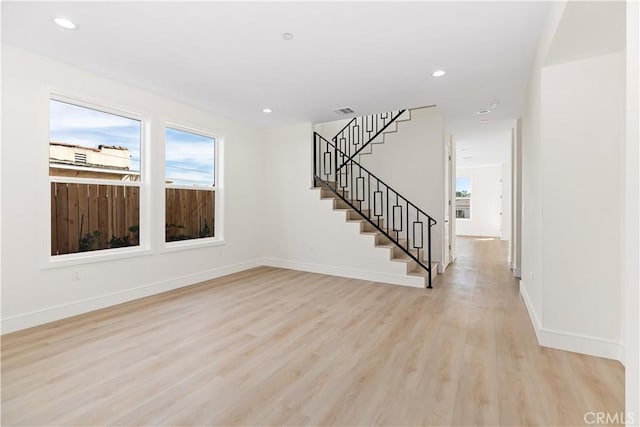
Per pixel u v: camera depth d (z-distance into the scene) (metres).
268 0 2.04
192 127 4.35
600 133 2.27
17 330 2.71
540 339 2.47
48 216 2.93
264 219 5.72
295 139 5.37
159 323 2.93
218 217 4.89
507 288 4.16
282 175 5.50
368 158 5.70
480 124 5.23
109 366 2.15
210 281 4.53
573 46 2.10
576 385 1.92
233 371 2.10
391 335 2.68
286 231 5.46
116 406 1.72
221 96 3.91
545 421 1.61
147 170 3.81
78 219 3.25
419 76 3.26
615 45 2.09
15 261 2.70
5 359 2.23
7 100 2.64
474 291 4.02
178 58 2.88
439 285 4.32
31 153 2.79
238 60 2.92
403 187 5.39
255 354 2.34
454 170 6.34
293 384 1.95
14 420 1.60
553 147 2.40
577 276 2.35
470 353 2.35
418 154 5.27
